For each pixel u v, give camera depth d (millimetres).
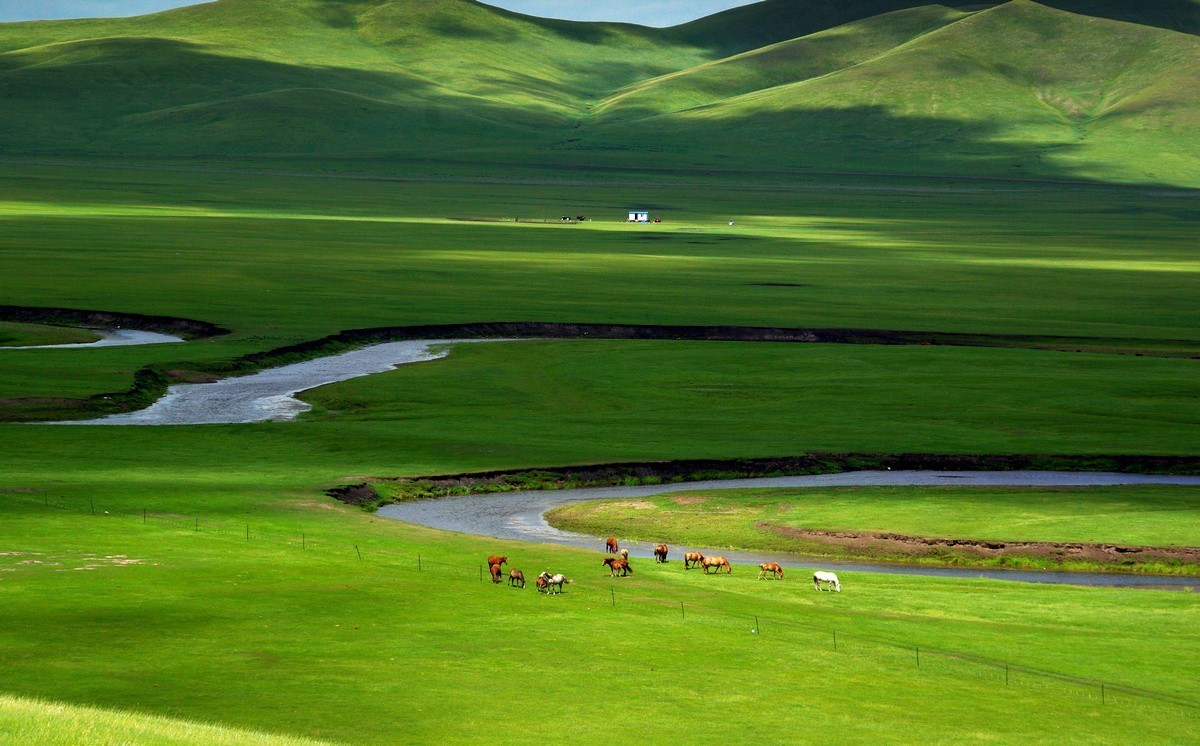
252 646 71875
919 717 65250
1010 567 121688
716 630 81625
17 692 61125
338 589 86938
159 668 66750
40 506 119375
